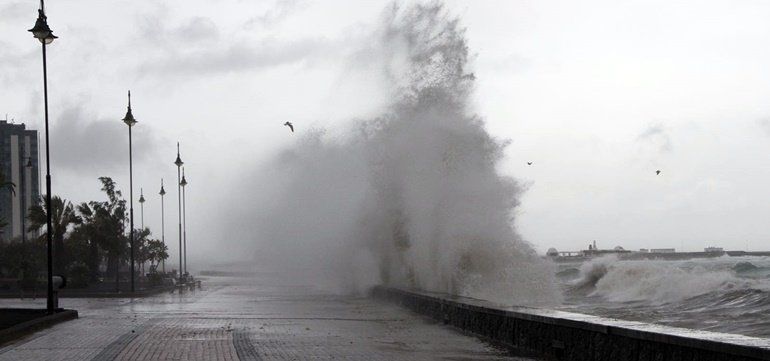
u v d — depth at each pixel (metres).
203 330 19.61
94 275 66.56
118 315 26.42
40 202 70.12
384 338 17.30
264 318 23.89
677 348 9.62
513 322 15.39
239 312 27.16
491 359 13.52
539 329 14.04
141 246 96.62
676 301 28.34
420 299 24.59
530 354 14.18
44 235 74.69
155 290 50.81
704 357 9.05
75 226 72.38
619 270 38.62
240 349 15.16
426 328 19.77
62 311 25.31
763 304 25.27
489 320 16.92
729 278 32.88
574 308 26.39
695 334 9.73
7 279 61.09
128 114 47.56
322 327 20.31
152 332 19.20
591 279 42.59
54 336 18.59
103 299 42.66
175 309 29.91
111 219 71.12
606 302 29.19
